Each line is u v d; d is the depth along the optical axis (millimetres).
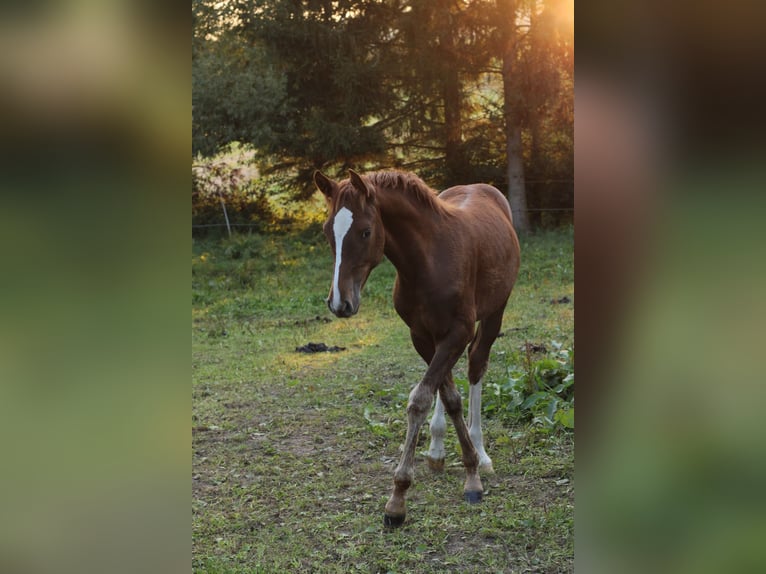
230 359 6426
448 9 12539
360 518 3250
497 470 3721
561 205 14398
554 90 12969
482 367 3818
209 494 3598
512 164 13461
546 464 3721
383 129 13883
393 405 4887
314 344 6625
